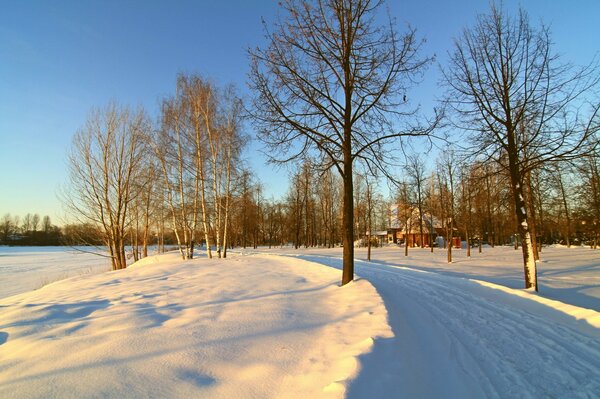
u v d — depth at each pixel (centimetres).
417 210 4497
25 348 476
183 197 2612
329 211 5750
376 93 1043
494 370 473
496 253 3581
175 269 1630
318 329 582
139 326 580
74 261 4834
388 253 3841
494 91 1227
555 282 1499
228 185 2641
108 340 507
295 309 730
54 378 379
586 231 3200
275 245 7725
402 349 507
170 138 2528
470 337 616
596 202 2447
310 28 1034
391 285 1230
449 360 500
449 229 2880
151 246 6681
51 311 699
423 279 1421
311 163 1106
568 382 440
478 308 851
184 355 450
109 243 2644
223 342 504
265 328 580
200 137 2569
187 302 798
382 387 370
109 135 2614
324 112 1047
